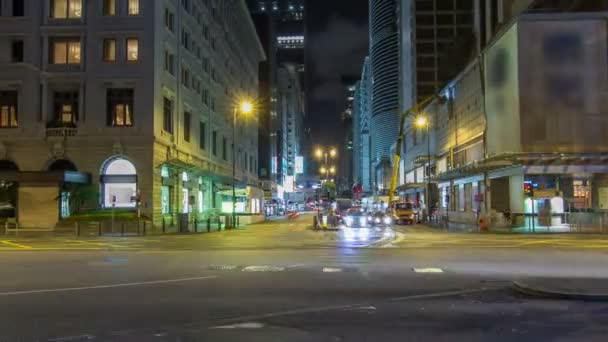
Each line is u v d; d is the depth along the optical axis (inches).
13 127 1845.5
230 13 3139.8
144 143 1824.6
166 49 2000.5
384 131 7155.5
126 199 1833.2
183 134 2185.0
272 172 4943.4
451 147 2748.5
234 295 506.6
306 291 528.1
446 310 435.8
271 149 4889.3
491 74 2078.0
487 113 2121.1
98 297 498.3
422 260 802.8
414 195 3806.6
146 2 1850.4
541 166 1774.1
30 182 1720.0
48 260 820.6
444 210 2859.3
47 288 550.6
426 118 2994.6
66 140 1828.2
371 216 2349.9
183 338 348.8
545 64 1840.6
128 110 1849.2
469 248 1011.9
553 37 1845.5
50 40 1876.2
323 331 366.3
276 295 506.3
